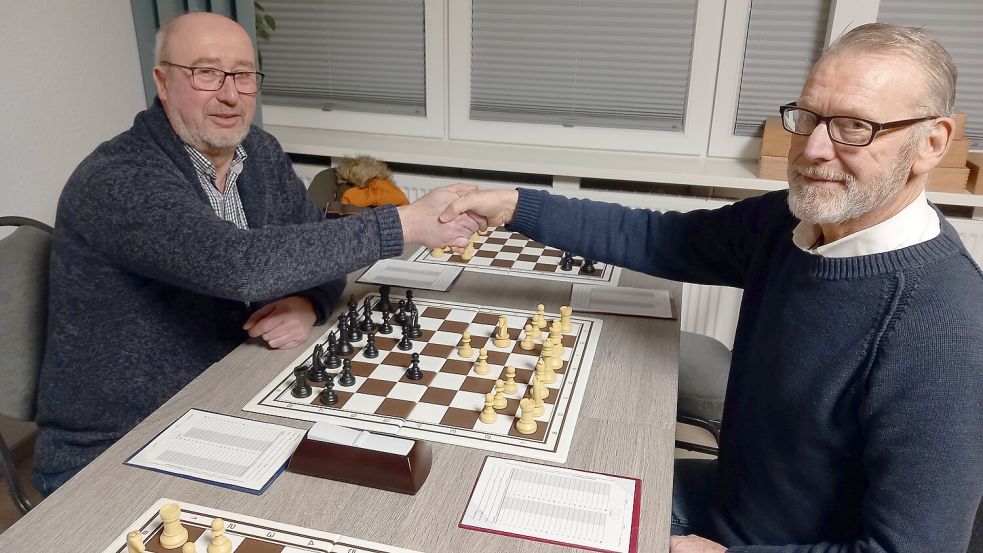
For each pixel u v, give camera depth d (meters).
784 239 1.34
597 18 2.71
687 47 2.69
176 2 2.65
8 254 1.59
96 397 1.54
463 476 1.14
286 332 1.55
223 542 0.97
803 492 1.26
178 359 1.60
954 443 1.02
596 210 1.69
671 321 1.70
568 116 2.89
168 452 1.19
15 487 1.52
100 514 1.05
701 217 1.61
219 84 1.58
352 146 2.91
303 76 3.08
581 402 1.35
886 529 1.08
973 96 2.54
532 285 1.89
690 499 1.54
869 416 1.10
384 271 1.96
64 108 2.47
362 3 2.90
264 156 1.89
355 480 1.12
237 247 1.35
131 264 1.44
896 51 1.05
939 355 1.04
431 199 1.60
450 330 1.63
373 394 1.37
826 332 1.16
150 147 1.58
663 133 2.81
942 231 1.13
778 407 1.25
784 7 2.55
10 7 2.24
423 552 0.99
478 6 2.79
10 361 1.58
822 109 1.09
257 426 1.26
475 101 2.95
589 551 1.00
